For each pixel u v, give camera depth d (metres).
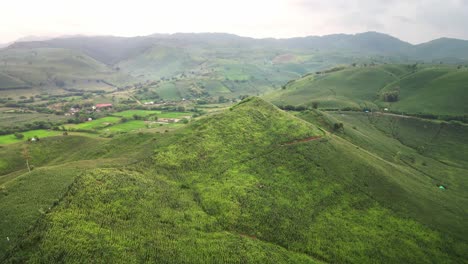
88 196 53.22
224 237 52.22
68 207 49.31
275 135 97.81
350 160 91.19
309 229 59.97
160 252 44.06
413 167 127.75
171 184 67.00
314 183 76.94
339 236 59.44
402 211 72.62
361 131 160.25
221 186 69.06
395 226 66.19
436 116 185.12
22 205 49.03
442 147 157.62
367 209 71.00
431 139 166.12
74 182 57.75
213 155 82.19
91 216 48.09
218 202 62.84
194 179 71.19
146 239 46.00
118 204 53.06
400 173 100.94
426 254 58.84
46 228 43.31
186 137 89.94
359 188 78.62
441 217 73.81
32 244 40.81
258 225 58.31
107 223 47.34
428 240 63.25
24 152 108.88
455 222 72.88
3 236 41.78
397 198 77.81
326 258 53.22
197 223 54.53
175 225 51.88
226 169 76.94
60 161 104.62
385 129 181.12
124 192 57.19
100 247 41.47
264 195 67.94
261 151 87.62
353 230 62.09
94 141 126.19
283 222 60.38
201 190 66.88
